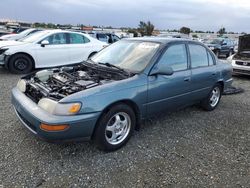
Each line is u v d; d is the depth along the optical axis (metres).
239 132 4.70
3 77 8.35
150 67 4.14
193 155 3.79
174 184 3.12
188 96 4.91
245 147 4.13
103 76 4.05
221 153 3.90
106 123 3.58
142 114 4.08
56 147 3.78
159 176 3.25
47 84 3.96
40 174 3.18
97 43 10.66
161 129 4.62
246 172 3.43
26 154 3.58
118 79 3.91
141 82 3.95
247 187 3.13
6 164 3.34
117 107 3.66
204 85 5.27
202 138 4.37
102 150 3.73
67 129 3.23
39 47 9.27
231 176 3.33
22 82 4.18
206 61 5.40
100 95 3.47
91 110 3.37
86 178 3.15
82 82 3.73
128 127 3.92
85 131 3.38
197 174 3.33
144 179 3.18
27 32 13.73
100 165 3.42
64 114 3.24
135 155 3.71
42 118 3.25
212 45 21.06
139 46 4.64
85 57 10.23
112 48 5.04
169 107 4.57
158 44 4.53
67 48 9.80
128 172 3.30
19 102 3.77
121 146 3.87
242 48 10.50
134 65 4.25
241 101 6.74
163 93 4.29
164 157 3.70
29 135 4.09
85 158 3.56
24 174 3.16
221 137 4.45
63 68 4.68
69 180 3.10
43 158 3.51
